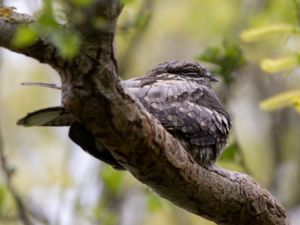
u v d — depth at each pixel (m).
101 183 14.91
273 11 13.95
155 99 7.75
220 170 7.81
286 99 9.31
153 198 12.93
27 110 19.55
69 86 5.99
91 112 6.12
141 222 17.91
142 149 6.63
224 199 7.73
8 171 11.83
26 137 18.88
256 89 19.11
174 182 7.16
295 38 9.77
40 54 5.82
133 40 17.34
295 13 9.78
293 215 17.47
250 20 14.27
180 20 19.20
